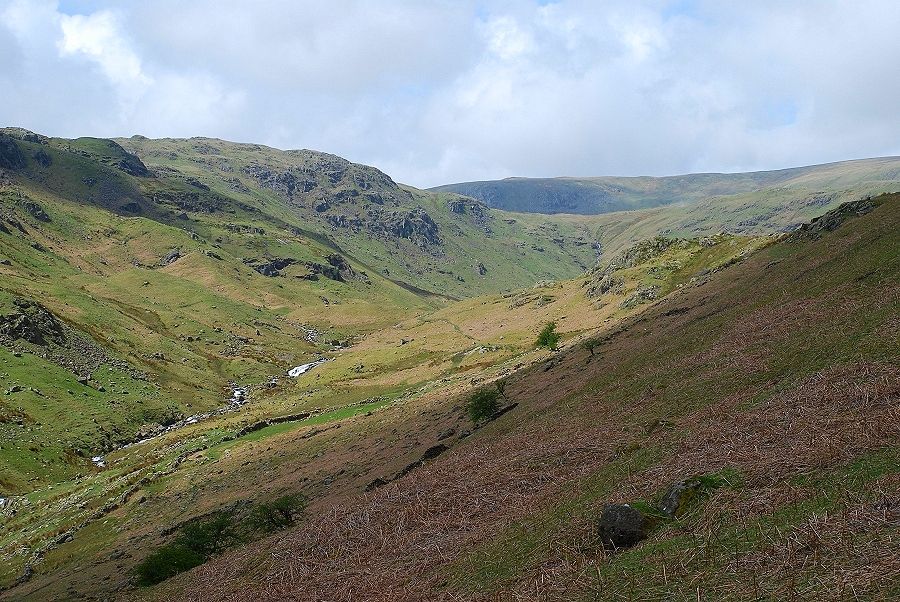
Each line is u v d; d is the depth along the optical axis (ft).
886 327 94.94
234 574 116.57
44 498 288.71
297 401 451.53
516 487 98.37
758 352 122.72
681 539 52.75
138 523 229.45
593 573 53.31
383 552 89.86
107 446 370.53
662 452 81.61
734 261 367.86
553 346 343.67
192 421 428.56
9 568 214.48
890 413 61.77
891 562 38.04
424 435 223.71
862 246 183.21
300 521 150.00
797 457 60.08
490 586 60.70
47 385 405.39
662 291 491.72
